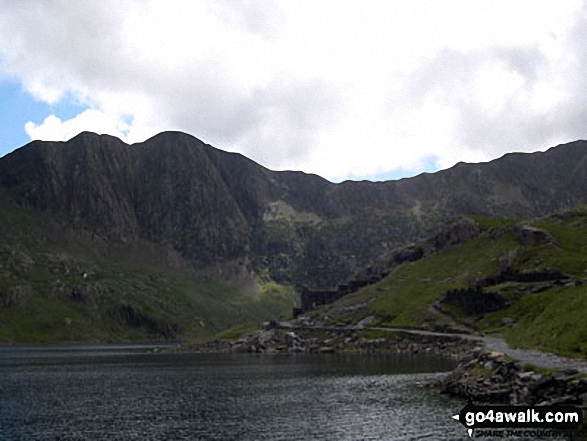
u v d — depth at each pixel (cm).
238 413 9875
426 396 10669
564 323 11812
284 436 7950
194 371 18112
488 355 10744
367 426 8312
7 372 19412
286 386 13350
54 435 8294
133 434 8294
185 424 8975
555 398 7456
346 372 15688
